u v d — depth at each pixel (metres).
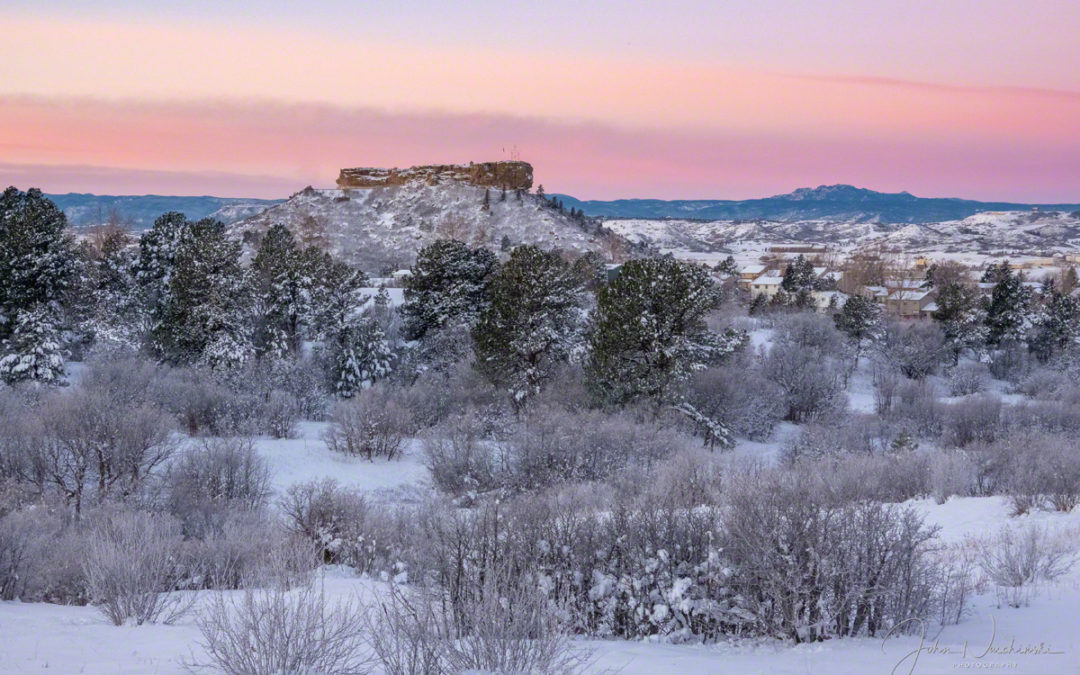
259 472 32.56
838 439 48.97
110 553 11.79
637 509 13.50
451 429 38.34
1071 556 13.65
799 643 9.22
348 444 41.81
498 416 47.44
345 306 68.31
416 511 24.69
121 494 27.20
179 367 60.00
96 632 9.80
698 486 20.30
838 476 24.03
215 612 8.17
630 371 50.03
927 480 26.20
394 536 20.02
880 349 85.12
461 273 68.44
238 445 32.88
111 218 136.38
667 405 48.84
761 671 7.46
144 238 70.31
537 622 7.36
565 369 55.84
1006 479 26.55
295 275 69.06
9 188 64.19
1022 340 91.50
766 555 9.62
